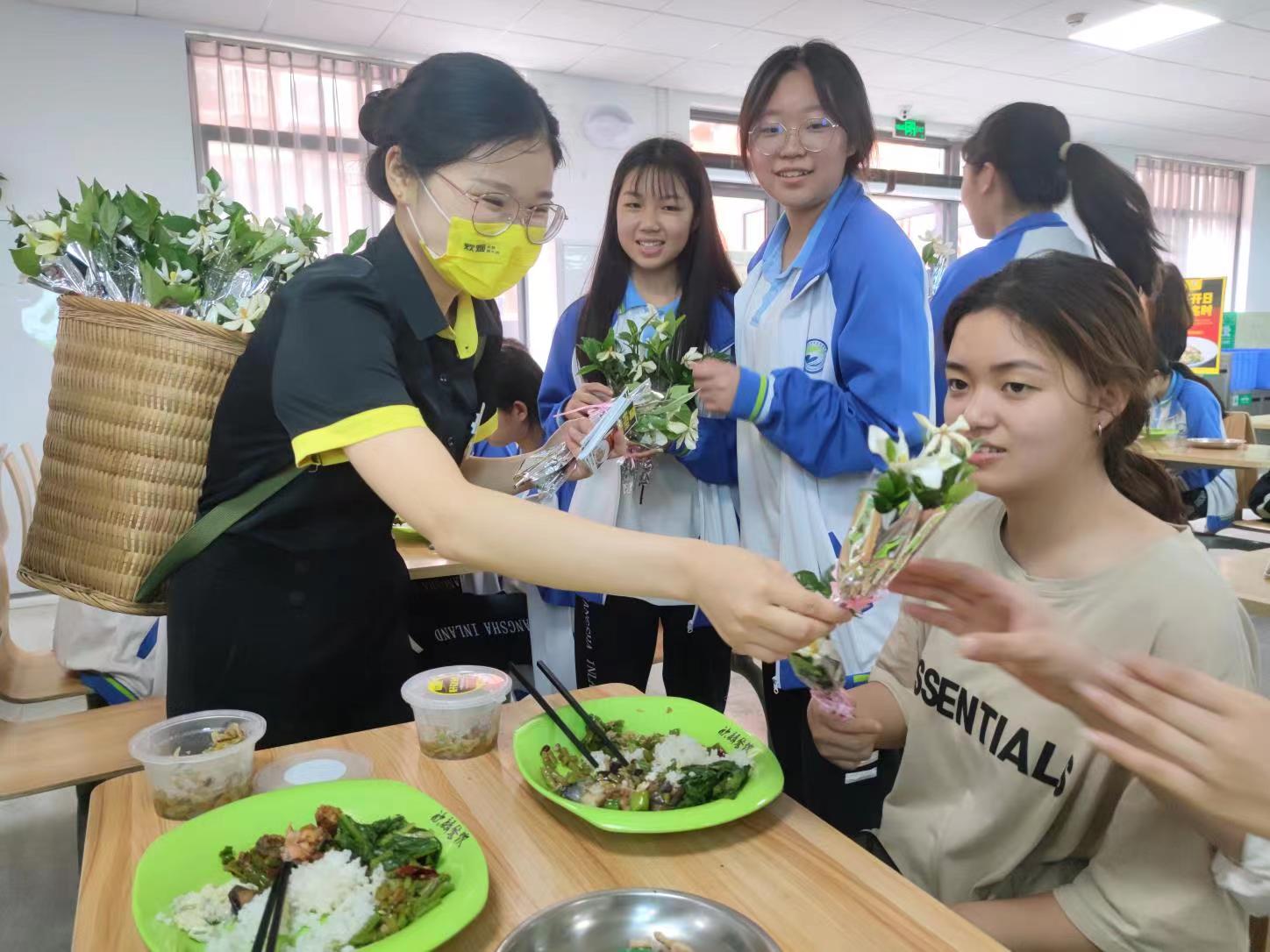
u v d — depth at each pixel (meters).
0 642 2.10
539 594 2.07
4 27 4.18
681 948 0.68
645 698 1.15
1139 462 1.07
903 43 5.22
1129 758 0.61
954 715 1.06
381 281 1.10
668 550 0.83
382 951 0.65
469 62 1.05
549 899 0.76
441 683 1.08
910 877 1.10
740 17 4.71
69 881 2.08
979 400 0.95
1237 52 5.46
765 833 0.86
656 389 1.72
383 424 0.92
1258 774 0.57
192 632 1.20
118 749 1.65
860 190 1.67
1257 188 8.76
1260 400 6.80
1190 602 0.88
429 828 0.83
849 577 0.77
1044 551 1.01
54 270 1.29
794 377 1.55
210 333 1.17
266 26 4.62
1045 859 0.99
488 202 1.06
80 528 1.21
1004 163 2.13
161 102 4.52
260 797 0.87
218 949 0.67
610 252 1.94
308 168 5.01
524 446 2.39
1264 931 1.04
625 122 5.81
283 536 1.19
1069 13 4.83
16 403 4.41
